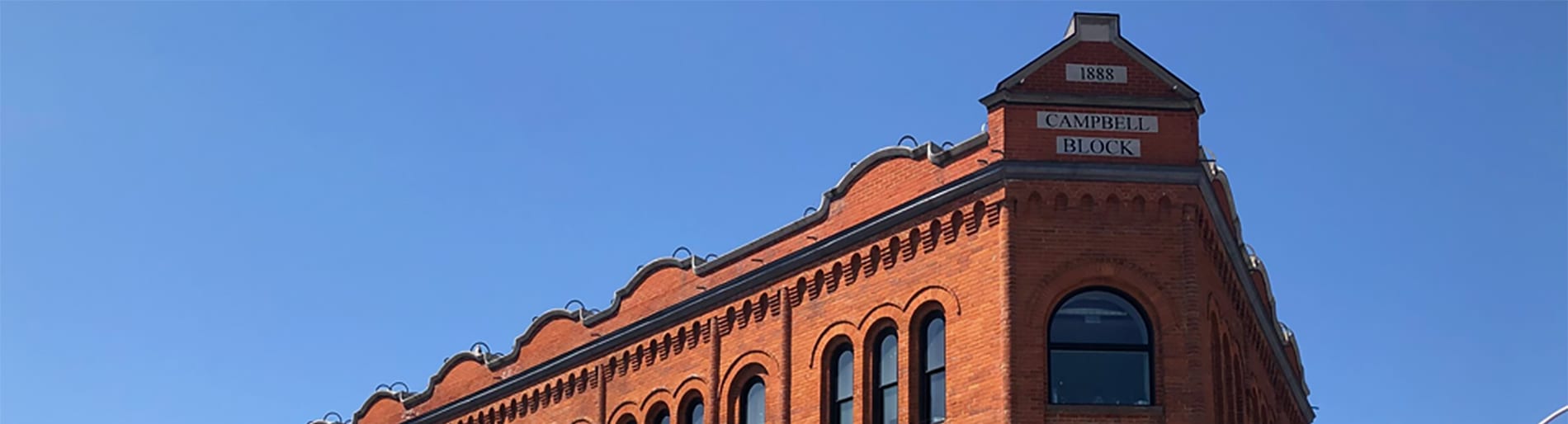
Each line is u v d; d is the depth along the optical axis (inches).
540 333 1817.2
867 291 1448.1
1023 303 1326.3
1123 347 1331.2
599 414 1701.5
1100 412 1306.6
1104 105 1369.3
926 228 1407.5
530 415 1795.0
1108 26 1391.5
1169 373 1318.9
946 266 1385.3
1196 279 1343.5
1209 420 1317.7
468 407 1881.2
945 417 1352.1
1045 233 1343.5
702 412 1589.6
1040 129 1363.2
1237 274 1503.4
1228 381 1453.0
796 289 1515.7
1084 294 1343.5
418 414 1971.0
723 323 1583.4
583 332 1755.7
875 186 1472.7
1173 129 1369.3
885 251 1440.7
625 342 1689.2
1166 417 1307.8
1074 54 1381.6
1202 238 1384.1
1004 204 1347.2
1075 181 1352.1
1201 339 1333.7
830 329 1473.9
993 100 1375.5
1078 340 1330.0
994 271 1342.3
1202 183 1359.5
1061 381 1321.4
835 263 1483.8
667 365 1635.1
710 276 1616.6
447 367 1943.9
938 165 1417.3
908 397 1386.6
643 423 1643.7
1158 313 1333.7
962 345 1350.9
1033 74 1376.7
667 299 1662.2
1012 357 1310.3
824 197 1515.7
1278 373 1786.4
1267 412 1702.8
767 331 1533.0
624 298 1718.8
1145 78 1378.0
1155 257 1343.5
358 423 2079.2
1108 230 1346.0
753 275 1549.0
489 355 1873.8
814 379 1475.1
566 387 1753.2
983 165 1374.3
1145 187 1355.8
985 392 1320.1
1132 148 1362.0
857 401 1428.4
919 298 1400.1
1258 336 1651.1
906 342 1400.1
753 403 1545.3
